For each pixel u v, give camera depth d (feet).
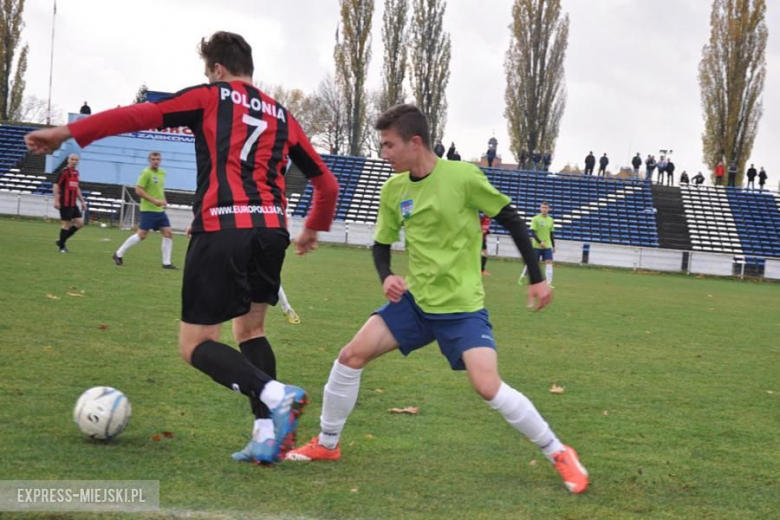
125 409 13.93
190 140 117.19
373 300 42.39
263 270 13.15
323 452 13.80
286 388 12.38
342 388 13.39
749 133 158.81
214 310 12.69
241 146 13.01
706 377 25.21
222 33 13.76
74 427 14.75
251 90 13.53
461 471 13.66
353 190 128.26
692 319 44.60
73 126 11.62
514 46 165.07
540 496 12.51
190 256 12.83
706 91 159.22
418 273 13.20
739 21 155.53
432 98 167.12
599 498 12.59
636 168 140.05
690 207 127.65
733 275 109.19
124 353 22.36
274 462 13.14
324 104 219.82
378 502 11.73
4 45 170.40
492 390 12.64
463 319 13.03
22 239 68.44
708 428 18.16
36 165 120.06
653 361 27.96
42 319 27.07
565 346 30.50
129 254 61.72
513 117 166.20
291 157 14.26
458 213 12.94
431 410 18.31
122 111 12.01
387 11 164.55
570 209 126.93
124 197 105.60
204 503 11.21
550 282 70.44
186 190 117.80
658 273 108.27
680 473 14.33
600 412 19.27
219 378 12.58
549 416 18.60
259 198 13.05
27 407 15.89
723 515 12.12
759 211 127.03
